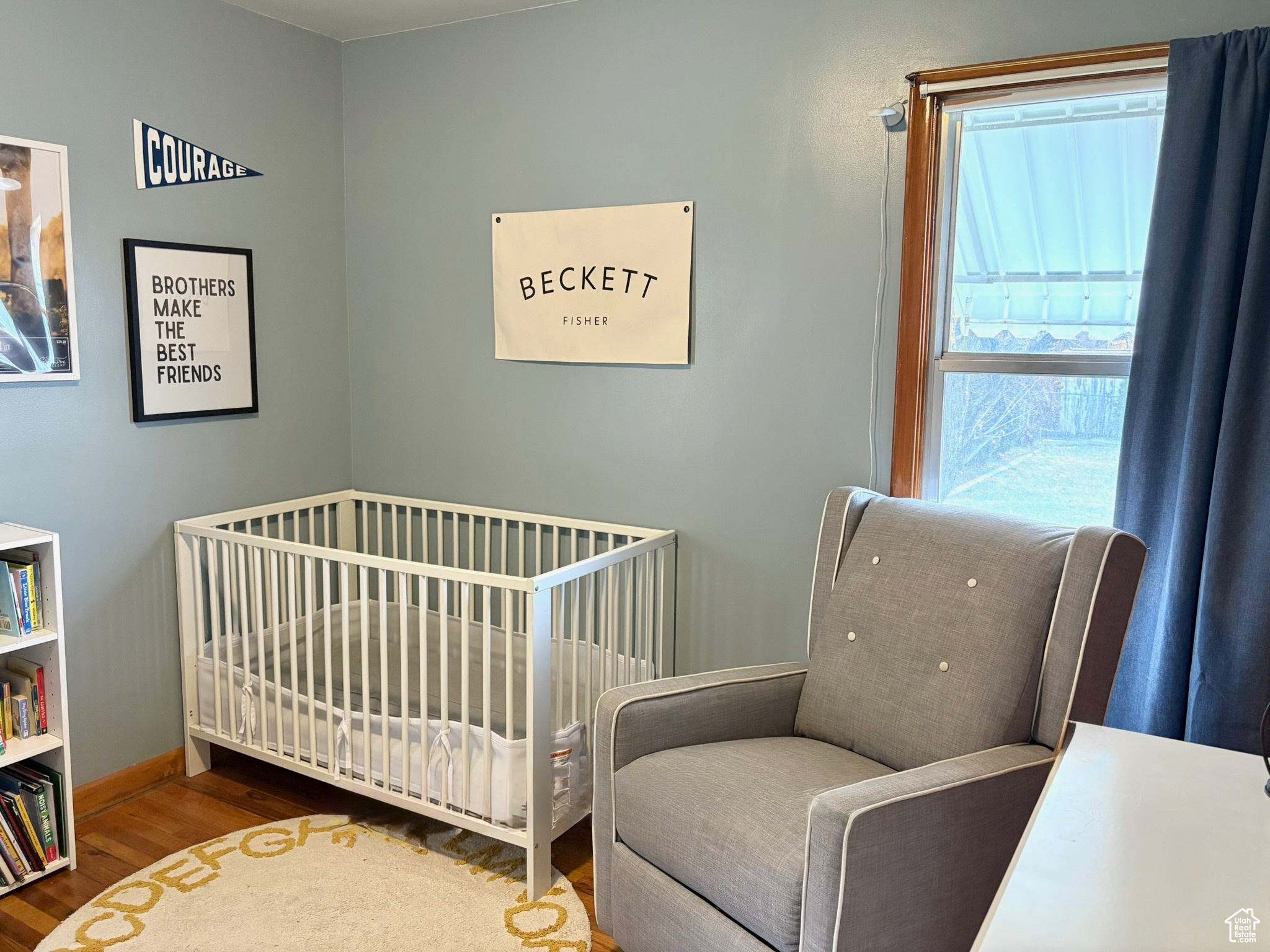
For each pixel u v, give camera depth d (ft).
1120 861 3.62
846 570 7.44
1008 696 6.19
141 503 9.15
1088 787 4.26
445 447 10.73
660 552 9.22
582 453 9.88
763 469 8.96
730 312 8.93
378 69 10.53
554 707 8.28
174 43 9.02
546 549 10.23
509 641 7.32
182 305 9.27
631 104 9.13
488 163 9.99
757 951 5.54
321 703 8.61
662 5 8.87
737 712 7.22
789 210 8.54
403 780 8.00
